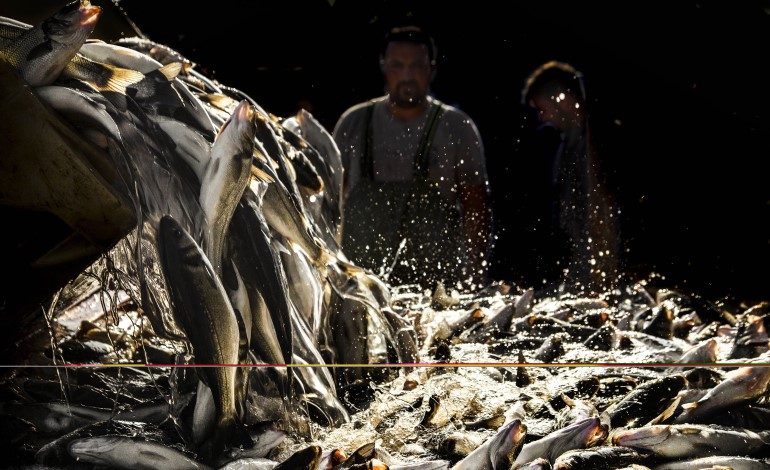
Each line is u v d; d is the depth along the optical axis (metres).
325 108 9.98
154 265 3.13
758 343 3.94
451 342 4.27
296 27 9.67
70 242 2.84
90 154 2.80
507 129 9.88
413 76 5.89
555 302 5.28
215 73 9.67
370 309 3.73
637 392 3.22
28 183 2.70
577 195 6.32
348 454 2.96
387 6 9.80
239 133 2.90
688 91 9.92
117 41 3.89
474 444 2.91
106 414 3.19
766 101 9.91
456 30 10.09
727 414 3.11
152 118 3.08
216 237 3.01
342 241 5.98
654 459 2.79
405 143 6.01
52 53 2.81
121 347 3.88
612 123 9.56
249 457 2.94
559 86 6.21
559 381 3.59
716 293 7.13
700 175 9.42
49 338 3.55
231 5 9.31
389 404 3.42
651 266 7.96
